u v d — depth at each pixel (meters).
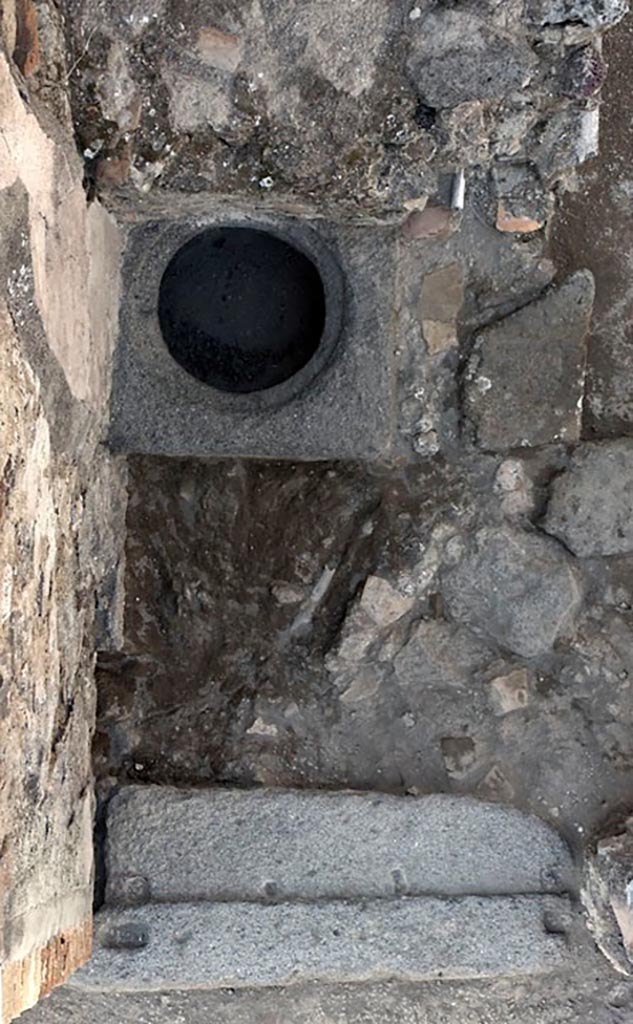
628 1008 2.67
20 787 1.79
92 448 2.37
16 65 1.88
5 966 1.66
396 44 2.22
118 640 2.70
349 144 2.27
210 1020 2.70
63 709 2.15
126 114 2.18
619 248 2.76
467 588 2.71
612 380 2.75
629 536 2.69
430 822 2.65
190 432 2.53
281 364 2.67
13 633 1.74
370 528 2.73
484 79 2.25
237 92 2.21
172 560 2.79
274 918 2.59
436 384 2.70
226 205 2.38
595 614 2.72
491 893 2.64
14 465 1.72
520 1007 2.69
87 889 2.37
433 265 2.65
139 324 2.51
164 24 2.14
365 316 2.50
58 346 2.00
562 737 2.71
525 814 2.67
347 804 2.64
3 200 1.69
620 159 2.77
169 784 2.69
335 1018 2.69
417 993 2.69
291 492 2.77
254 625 2.76
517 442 2.70
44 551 1.95
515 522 2.72
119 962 2.57
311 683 2.74
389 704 2.73
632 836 2.59
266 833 2.63
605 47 2.78
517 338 2.66
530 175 2.55
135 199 2.31
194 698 2.75
